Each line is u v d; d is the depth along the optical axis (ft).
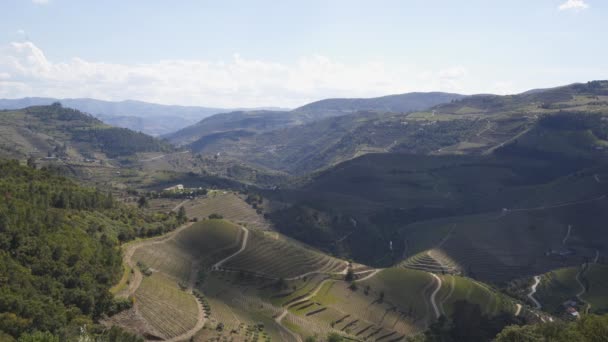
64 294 519.60
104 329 498.69
